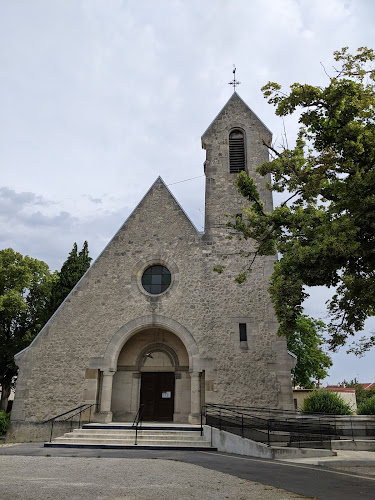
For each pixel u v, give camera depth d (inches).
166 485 275.7
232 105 876.6
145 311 703.1
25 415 648.4
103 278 729.6
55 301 1032.2
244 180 460.1
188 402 684.7
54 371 671.1
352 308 423.8
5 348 1120.2
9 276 1131.9
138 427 580.4
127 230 765.3
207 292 709.9
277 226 444.8
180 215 770.2
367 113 395.2
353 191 354.6
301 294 394.6
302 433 554.9
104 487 261.7
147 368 713.6
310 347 1096.2
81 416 641.6
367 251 346.6
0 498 222.7
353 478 323.3
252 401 636.1
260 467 375.9
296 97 401.7
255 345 669.3
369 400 668.1
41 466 345.7
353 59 400.5
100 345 684.7
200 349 673.0
